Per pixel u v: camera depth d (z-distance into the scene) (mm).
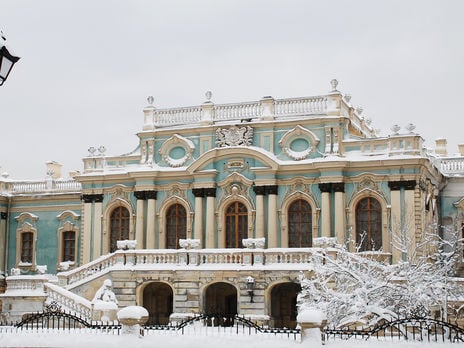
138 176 48094
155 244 47781
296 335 26547
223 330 29469
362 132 50688
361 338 24703
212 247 46094
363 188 43781
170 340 24781
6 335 26594
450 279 32438
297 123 45688
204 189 46719
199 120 48344
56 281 42812
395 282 33625
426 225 43938
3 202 55719
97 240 49500
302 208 45125
